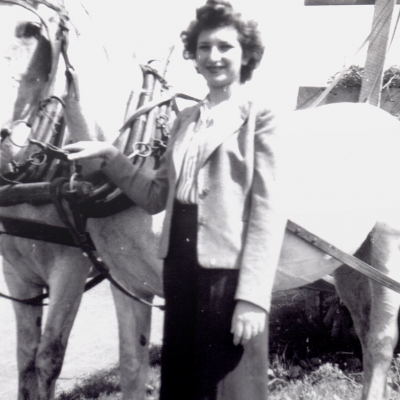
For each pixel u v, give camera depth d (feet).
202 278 6.51
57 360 9.50
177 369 6.70
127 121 8.57
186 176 6.65
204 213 6.49
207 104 6.88
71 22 8.60
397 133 10.33
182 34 6.95
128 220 8.52
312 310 14.25
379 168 9.83
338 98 15.92
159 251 6.86
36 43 8.27
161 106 8.91
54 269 9.42
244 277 6.31
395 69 15.40
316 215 9.00
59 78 8.65
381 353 9.86
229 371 6.43
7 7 8.12
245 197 6.48
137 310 9.09
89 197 8.20
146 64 9.30
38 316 10.37
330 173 9.21
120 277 9.09
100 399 12.47
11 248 9.86
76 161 8.53
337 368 12.29
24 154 8.70
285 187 6.54
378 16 13.73
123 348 9.04
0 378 14.06
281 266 8.65
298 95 16.19
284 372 12.56
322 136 9.43
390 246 9.98
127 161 7.74
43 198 8.49
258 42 6.77
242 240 6.45
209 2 6.66
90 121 8.46
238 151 6.47
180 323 6.69
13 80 8.15
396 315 9.91
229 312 6.45
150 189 7.53
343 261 8.87
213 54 6.62
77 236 8.47
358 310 10.36
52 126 8.64
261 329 6.33
